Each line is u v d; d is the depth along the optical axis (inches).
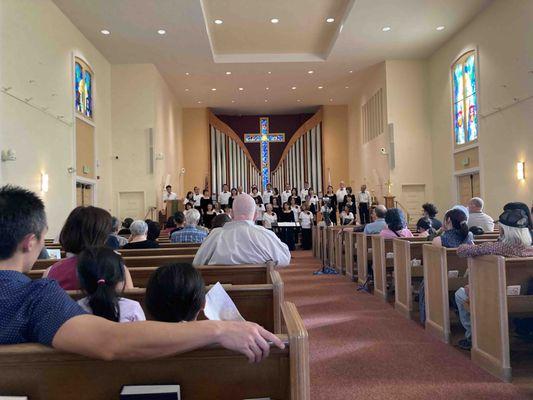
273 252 132.0
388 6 420.8
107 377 46.4
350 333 182.7
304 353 46.6
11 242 49.1
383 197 589.0
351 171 759.7
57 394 45.9
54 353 43.9
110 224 100.2
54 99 379.2
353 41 502.6
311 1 436.1
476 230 227.6
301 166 789.2
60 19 398.9
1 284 45.6
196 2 397.7
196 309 61.4
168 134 639.1
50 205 366.0
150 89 549.3
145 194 541.6
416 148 567.5
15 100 311.3
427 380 132.5
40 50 353.4
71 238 95.0
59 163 387.2
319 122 781.3
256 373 47.9
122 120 546.0
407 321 200.5
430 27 473.1
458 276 178.1
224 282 125.8
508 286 135.9
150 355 42.3
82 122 448.5
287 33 507.5
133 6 399.2
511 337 168.6
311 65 575.5
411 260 217.6
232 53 556.7
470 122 478.9
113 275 65.7
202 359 47.3
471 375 135.9
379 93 596.1
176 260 153.9
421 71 571.5
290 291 277.3
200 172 765.3
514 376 134.2
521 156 387.5
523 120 383.6
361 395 122.6
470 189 489.4
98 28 442.0
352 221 568.1
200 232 238.2
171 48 502.9
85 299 66.0
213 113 805.2
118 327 42.4
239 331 44.1
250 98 721.0
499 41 413.4
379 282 252.8
